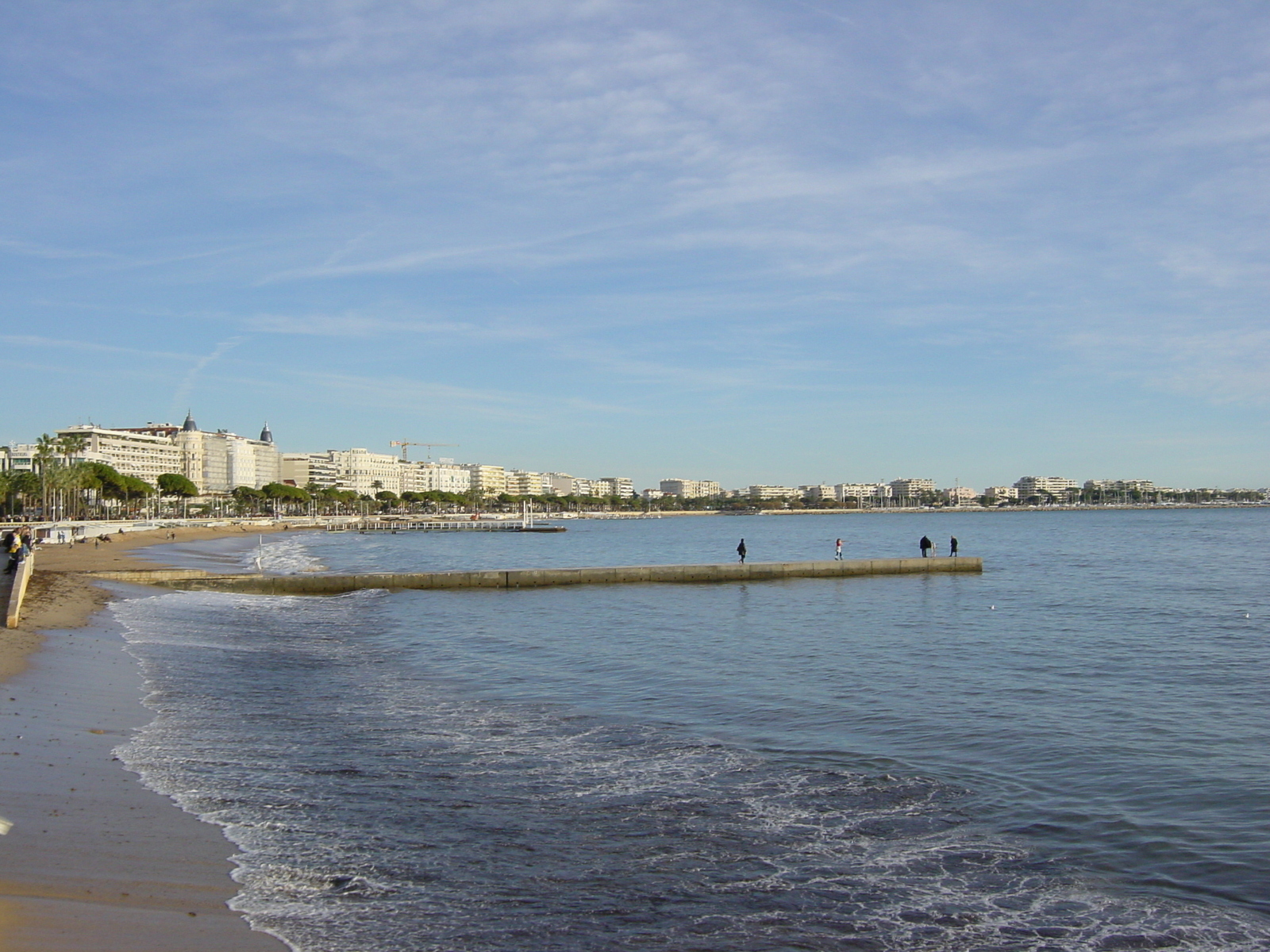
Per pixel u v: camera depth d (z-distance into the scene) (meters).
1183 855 14.47
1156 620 45.88
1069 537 163.75
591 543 170.75
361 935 11.02
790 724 23.17
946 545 139.75
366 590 64.12
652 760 19.53
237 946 10.44
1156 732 22.47
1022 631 41.56
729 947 11.16
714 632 41.88
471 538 190.00
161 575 61.94
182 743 19.70
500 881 12.86
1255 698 26.59
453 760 19.28
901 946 11.35
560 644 38.12
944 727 22.86
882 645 37.47
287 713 23.66
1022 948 11.36
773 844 14.63
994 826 15.69
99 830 13.71
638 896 12.54
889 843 14.79
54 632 34.31
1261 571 79.25
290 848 13.72
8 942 9.78
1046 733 22.30
